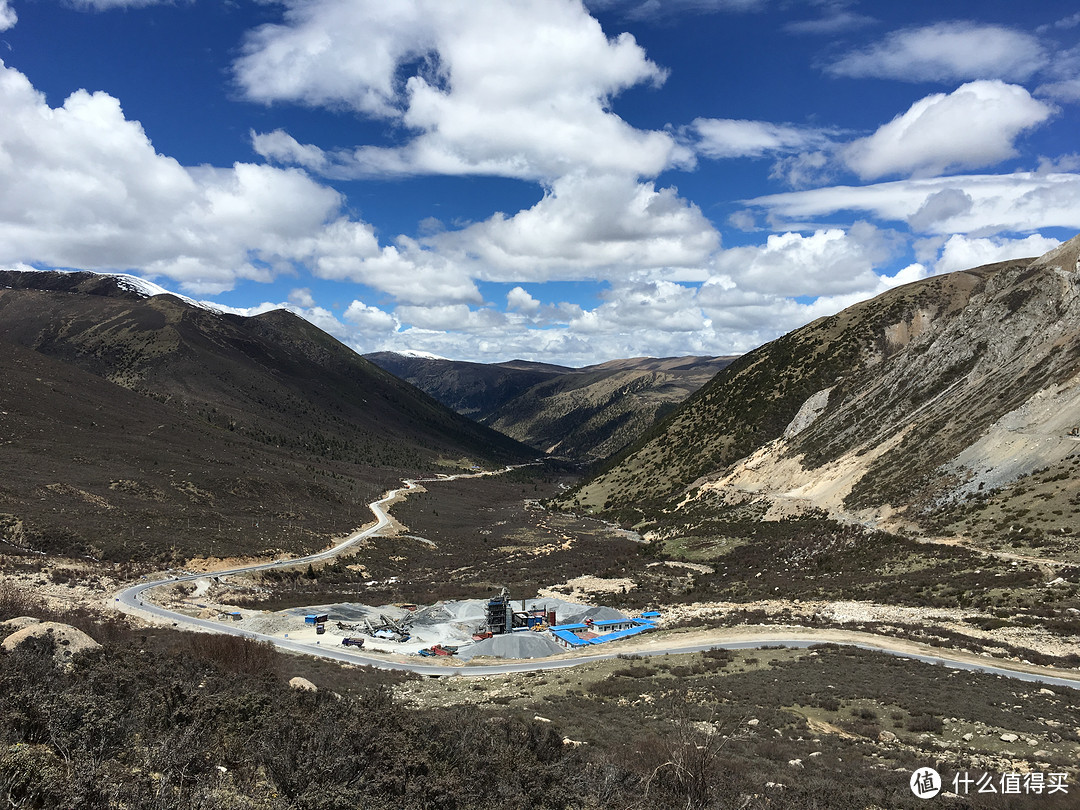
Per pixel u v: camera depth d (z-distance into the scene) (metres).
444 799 13.55
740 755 22.16
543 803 14.62
